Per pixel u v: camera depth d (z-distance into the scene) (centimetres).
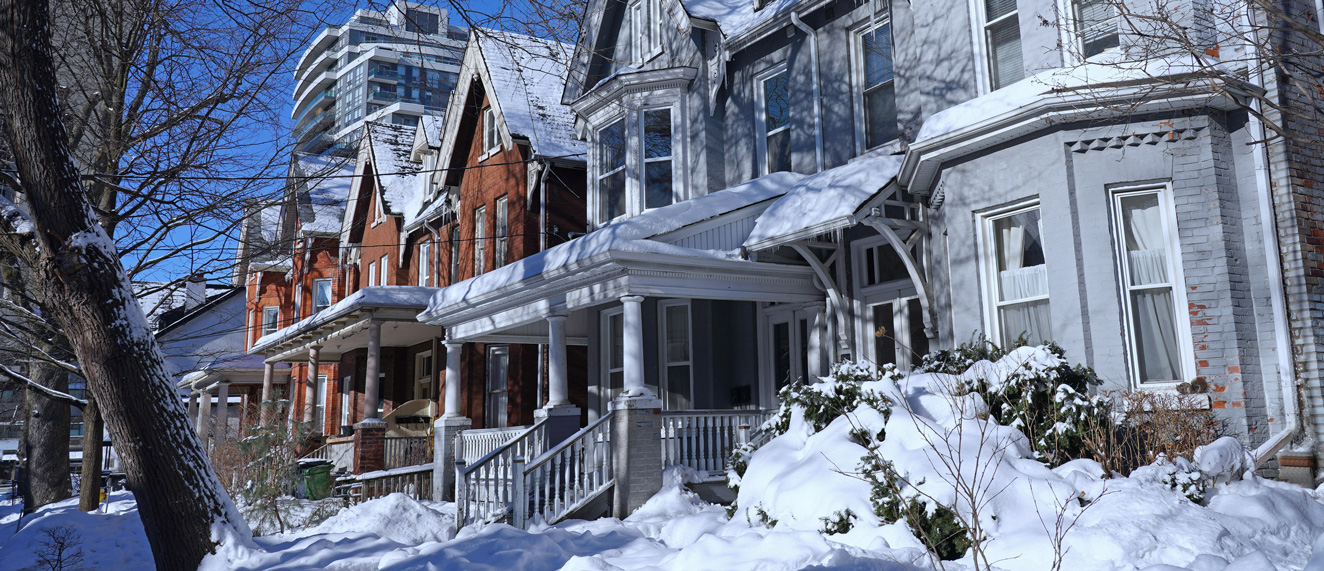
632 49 1725
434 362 2241
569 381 1745
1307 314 841
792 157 1391
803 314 1340
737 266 1177
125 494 2019
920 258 1105
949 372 868
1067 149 914
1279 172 866
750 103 1479
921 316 1173
